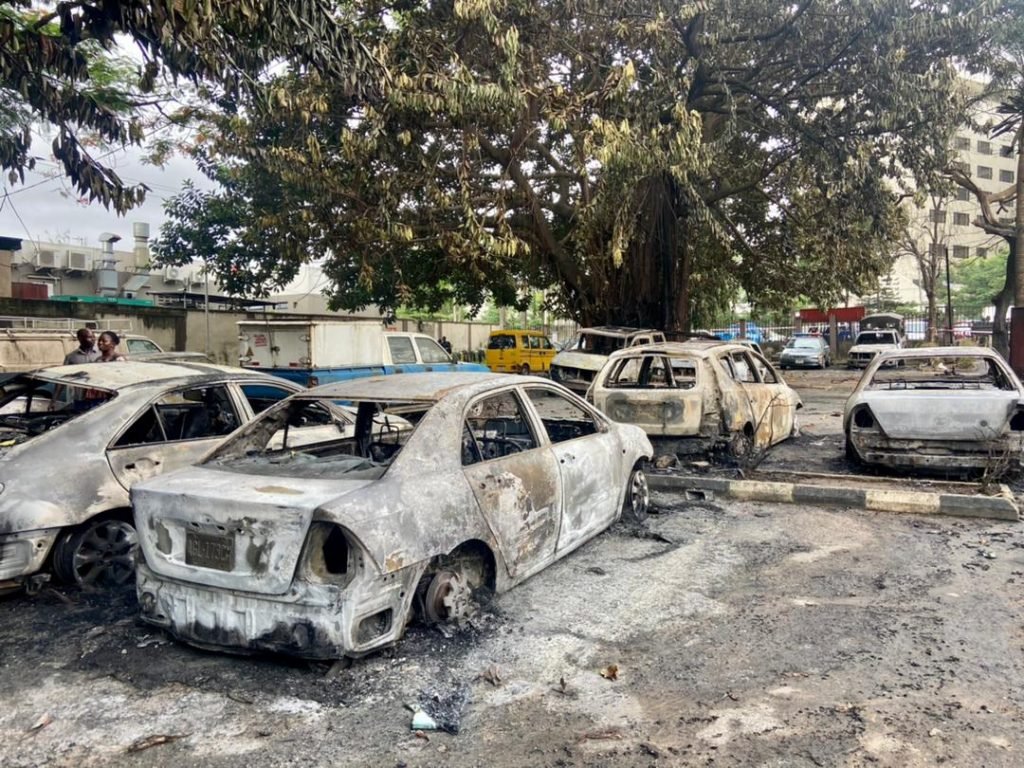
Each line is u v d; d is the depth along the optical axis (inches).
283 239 601.9
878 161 661.3
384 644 146.2
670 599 188.4
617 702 138.0
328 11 283.1
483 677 147.1
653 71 553.9
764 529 251.4
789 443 436.8
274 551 140.6
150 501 154.3
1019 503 275.1
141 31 253.9
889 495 274.4
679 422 327.0
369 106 461.7
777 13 607.8
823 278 913.5
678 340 721.6
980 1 569.3
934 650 157.5
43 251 1283.2
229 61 288.2
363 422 219.6
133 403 210.2
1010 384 312.8
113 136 297.3
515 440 213.3
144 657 157.6
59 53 254.7
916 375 354.3
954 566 211.8
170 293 1226.0
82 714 136.1
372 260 617.0
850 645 160.9
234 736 128.0
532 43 538.3
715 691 141.5
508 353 1075.9
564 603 185.2
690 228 755.4
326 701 138.7
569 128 548.7
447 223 604.1
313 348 582.9
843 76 622.2
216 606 147.5
